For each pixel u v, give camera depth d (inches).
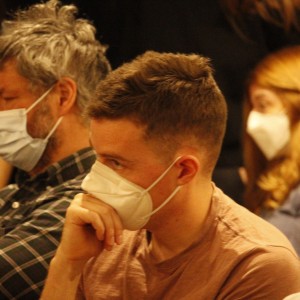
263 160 279.7
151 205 163.3
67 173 209.8
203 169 165.3
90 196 166.1
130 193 161.9
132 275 172.1
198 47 325.4
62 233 184.2
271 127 276.1
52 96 209.0
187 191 163.8
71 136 211.0
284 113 276.4
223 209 168.4
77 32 214.1
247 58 323.9
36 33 210.2
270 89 279.1
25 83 208.1
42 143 209.5
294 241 252.8
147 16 331.6
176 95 160.7
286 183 265.7
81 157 210.7
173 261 167.0
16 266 192.5
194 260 165.9
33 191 212.2
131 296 171.6
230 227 165.8
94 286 176.6
